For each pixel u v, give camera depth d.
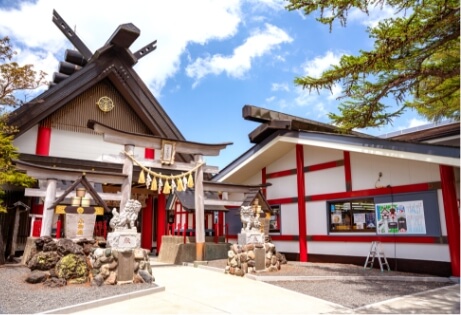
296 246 12.88
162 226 16.08
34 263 6.79
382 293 6.83
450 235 8.67
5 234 11.77
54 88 13.72
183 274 9.18
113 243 7.18
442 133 10.88
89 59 16.14
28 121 13.09
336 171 11.88
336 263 11.38
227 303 5.91
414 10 6.25
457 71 6.36
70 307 5.15
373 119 7.94
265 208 11.27
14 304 5.28
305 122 12.43
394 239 9.96
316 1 6.34
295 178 13.34
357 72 6.83
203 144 11.54
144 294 6.41
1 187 11.11
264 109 12.24
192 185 11.24
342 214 11.66
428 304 5.90
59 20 16.39
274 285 7.59
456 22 6.05
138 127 16.62
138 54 16.38
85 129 14.96
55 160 12.89
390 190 10.23
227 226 16.22
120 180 9.86
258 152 13.38
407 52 6.63
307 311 5.44
